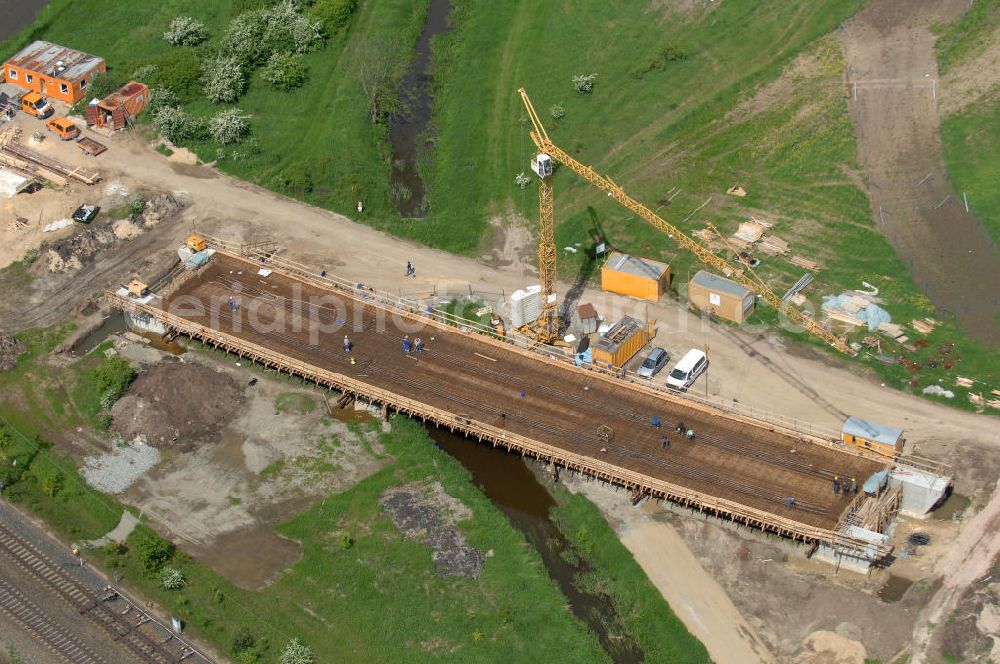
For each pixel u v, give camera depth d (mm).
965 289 147625
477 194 173000
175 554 122250
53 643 113375
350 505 127188
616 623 115938
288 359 141750
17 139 183000
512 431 131875
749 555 120562
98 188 174125
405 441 134750
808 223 159750
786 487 123812
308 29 197250
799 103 175750
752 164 169625
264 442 135250
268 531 124812
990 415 132500
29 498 129250
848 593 115812
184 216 170625
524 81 189375
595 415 134125
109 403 139250
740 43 186500
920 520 122250
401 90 193000
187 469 132375
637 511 126000
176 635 113875
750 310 149375
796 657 111188
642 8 195750
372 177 176750
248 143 181375
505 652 112188
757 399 137375
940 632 110875
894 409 134750
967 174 162125
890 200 160625
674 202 166375
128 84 187625
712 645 113062
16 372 146125
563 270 159750
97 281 159250
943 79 175000
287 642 113188
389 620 115125
